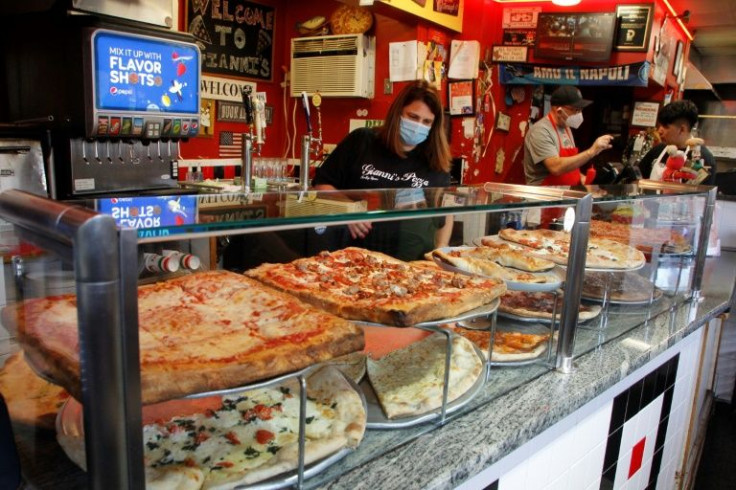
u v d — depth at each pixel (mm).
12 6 2598
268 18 4551
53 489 684
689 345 2021
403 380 1110
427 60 4234
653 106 5484
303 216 848
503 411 1111
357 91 4223
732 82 6863
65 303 623
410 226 1575
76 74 2422
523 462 1164
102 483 595
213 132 4250
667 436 1997
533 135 3824
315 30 4543
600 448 1493
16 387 728
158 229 641
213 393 708
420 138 2250
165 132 2766
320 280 1222
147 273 950
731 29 5648
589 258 1636
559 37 4441
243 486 766
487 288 1239
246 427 896
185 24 3938
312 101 4410
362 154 2344
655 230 1846
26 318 692
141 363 703
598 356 1453
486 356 1280
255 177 3408
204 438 861
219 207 873
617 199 1571
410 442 964
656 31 4508
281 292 1097
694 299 2098
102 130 2480
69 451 667
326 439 848
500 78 4770
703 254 2072
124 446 601
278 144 4867
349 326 893
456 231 1624
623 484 1710
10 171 2271
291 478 796
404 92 2223
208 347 779
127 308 582
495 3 4656
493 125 4828
